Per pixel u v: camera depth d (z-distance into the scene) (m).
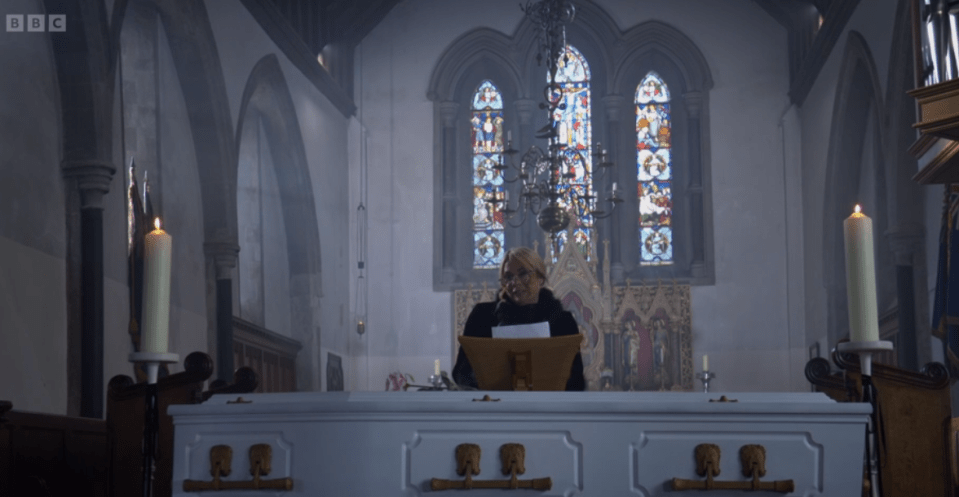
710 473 2.44
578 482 2.49
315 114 16.30
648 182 17.67
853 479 2.46
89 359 8.57
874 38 12.88
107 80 9.05
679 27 17.75
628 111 17.88
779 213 16.98
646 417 2.49
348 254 17.44
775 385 16.42
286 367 14.93
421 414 2.50
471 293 16.94
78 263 8.71
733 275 16.84
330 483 2.50
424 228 17.50
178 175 11.95
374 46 18.25
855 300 2.54
